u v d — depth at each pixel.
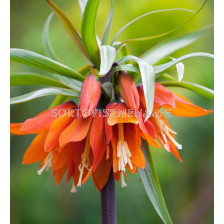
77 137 0.61
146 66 0.61
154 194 0.64
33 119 0.64
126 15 1.47
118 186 1.45
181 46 0.69
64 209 1.49
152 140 0.63
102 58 0.61
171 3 1.40
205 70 1.49
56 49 1.44
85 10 0.63
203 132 1.45
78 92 0.66
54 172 0.65
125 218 1.46
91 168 0.63
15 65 1.40
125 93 0.63
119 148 0.63
